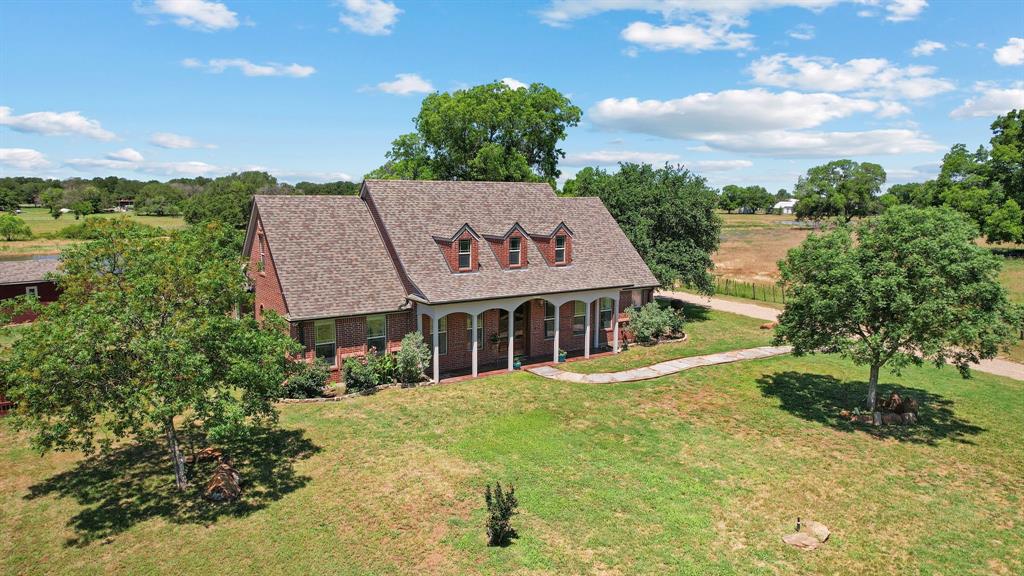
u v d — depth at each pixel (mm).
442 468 17625
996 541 14180
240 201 73625
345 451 18781
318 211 28531
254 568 12852
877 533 14438
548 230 32375
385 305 26000
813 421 21906
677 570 12828
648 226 39188
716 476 17312
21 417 14172
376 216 29094
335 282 25828
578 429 20859
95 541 13867
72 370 13383
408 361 25406
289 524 14562
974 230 20531
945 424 21766
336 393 24453
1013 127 64062
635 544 13773
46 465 17797
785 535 14203
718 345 34062
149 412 13852
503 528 13586
